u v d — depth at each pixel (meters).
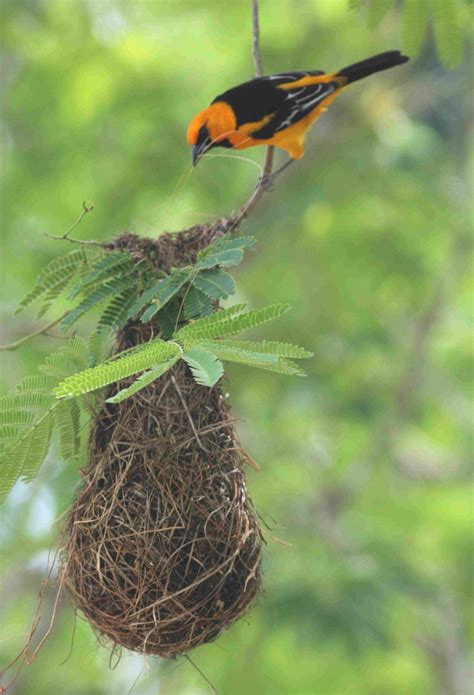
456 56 7.70
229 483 5.61
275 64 15.48
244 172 15.38
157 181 14.97
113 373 4.64
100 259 5.75
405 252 16.02
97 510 5.59
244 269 15.89
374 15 7.70
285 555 12.29
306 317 15.88
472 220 16.52
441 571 15.30
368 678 14.06
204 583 5.49
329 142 16.34
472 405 16.97
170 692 13.45
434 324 16.44
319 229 16.28
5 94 14.98
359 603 11.59
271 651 13.54
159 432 5.59
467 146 18.56
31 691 14.73
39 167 15.15
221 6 14.68
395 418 15.80
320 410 15.38
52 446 5.76
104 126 14.92
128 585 5.49
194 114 14.91
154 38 14.97
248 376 15.35
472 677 15.92
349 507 15.68
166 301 5.24
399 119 16.83
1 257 15.32
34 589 14.44
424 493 15.91
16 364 14.88
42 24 14.80
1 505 5.54
